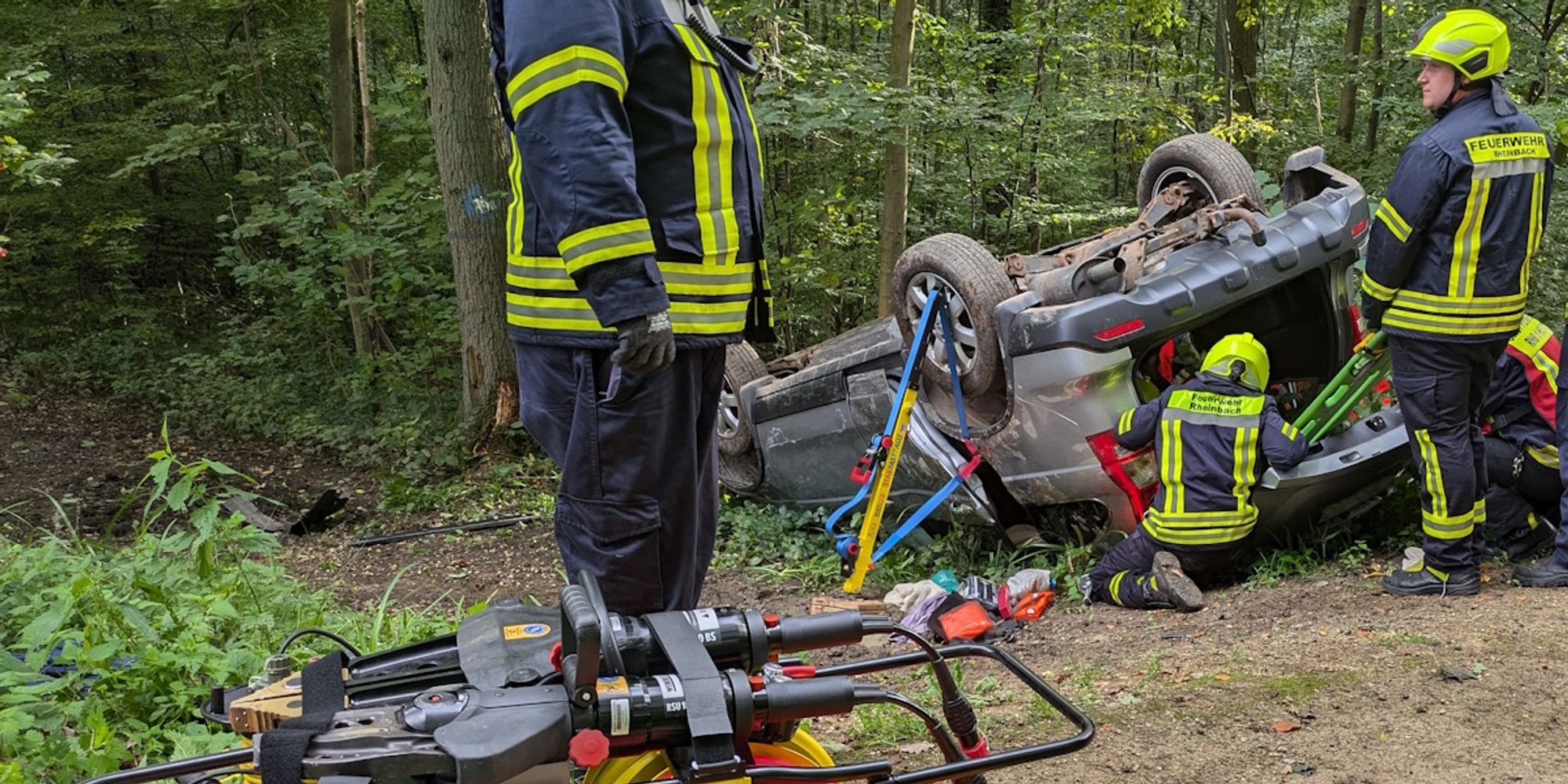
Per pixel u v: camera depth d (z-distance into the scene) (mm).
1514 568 4848
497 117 8859
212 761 1803
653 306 2348
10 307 13758
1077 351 5105
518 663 1975
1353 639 4004
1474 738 3143
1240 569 5281
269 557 5602
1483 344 4426
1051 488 5457
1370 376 4992
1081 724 2000
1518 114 4426
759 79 9766
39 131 12484
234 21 13508
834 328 12344
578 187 2318
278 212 10797
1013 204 11867
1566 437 4527
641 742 1886
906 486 6141
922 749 3355
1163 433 5020
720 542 7020
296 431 10484
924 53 12008
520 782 1828
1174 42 16781
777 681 1974
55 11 12867
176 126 11500
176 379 12422
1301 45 17266
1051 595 5328
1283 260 5070
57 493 8898
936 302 5578
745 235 2715
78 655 3535
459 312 9484
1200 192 5734
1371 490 5305
